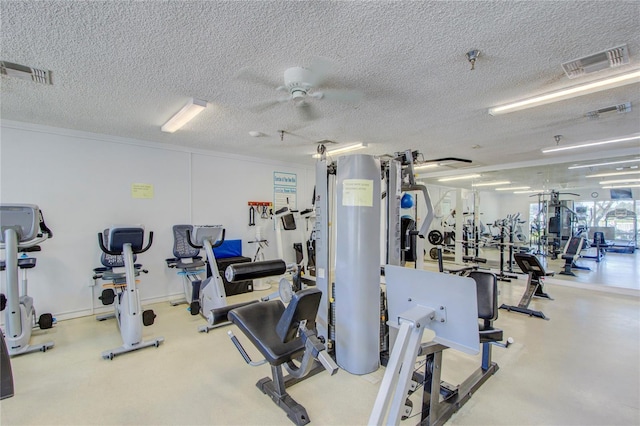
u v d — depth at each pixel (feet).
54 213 12.10
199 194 16.21
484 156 18.24
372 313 8.15
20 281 11.27
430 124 11.79
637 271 19.85
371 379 7.91
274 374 6.93
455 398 6.81
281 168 19.92
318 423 6.28
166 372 8.25
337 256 8.41
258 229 17.95
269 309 7.72
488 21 5.55
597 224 20.94
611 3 5.02
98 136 13.05
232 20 5.49
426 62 7.08
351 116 10.85
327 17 5.42
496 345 9.84
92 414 6.51
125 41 6.13
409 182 9.52
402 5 5.11
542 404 6.93
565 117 10.95
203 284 12.89
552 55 6.74
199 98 9.12
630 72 7.47
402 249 10.53
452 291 4.40
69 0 4.86
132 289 9.81
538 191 22.67
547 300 15.19
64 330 11.12
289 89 7.70
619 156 16.69
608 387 7.61
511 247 21.26
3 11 5.09
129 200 13.88
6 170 11.19
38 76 7.61
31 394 7.20
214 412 6.63
